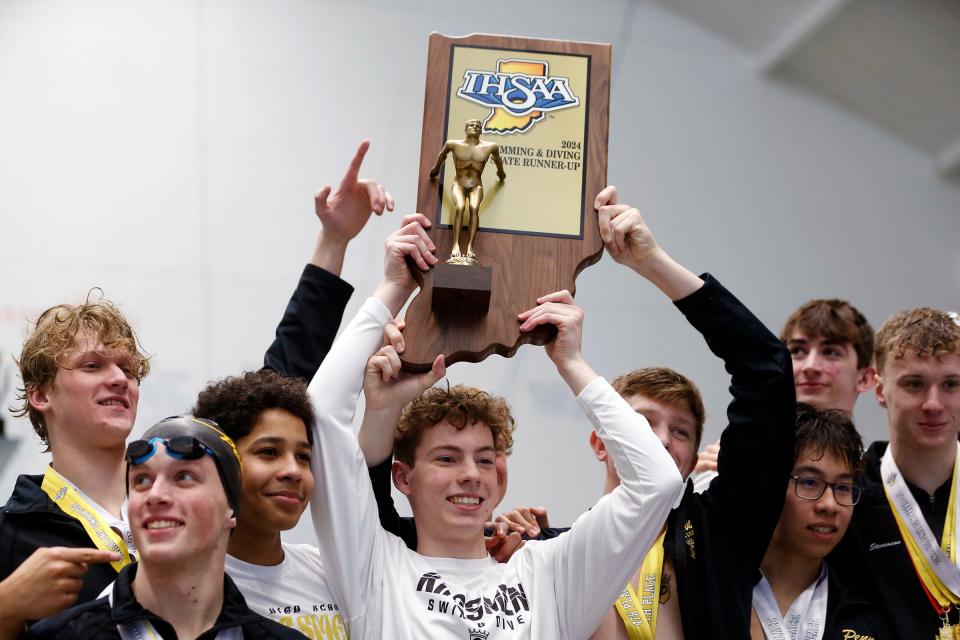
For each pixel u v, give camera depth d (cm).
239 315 541
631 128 610
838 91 631
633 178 600
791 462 240
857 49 602
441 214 229
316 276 263
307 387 220
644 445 216
